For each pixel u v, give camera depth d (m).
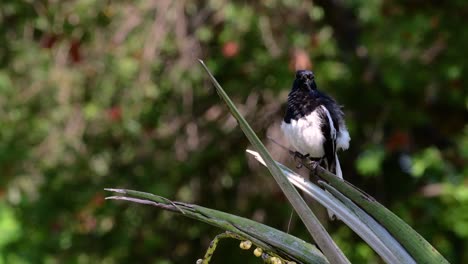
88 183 13.48
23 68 13.11
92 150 13.24
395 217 4.27
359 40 13.41
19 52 12.84
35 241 13.71
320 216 12.86
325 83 12.62
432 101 13.45
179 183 13.73
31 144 13.41
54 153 12.92
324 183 4.32
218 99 13.32
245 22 11.56
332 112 7.85
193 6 12.47
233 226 4.25
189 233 14.30
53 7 12.16
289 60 12.16
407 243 4.26
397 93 13.33
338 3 13.91
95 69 12.19
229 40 11.70
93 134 13.07
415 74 12.70
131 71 11.64
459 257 13.60
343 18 13.95
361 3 12.12
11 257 13.52
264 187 13.69
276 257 4.28
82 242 13.88
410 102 13.55
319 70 12.31
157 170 13.34
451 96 12.98
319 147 7.73
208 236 14.29
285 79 12.26
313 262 4.27
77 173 13.27
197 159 13.17
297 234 13.27
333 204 4.27
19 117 13.05
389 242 4.27
